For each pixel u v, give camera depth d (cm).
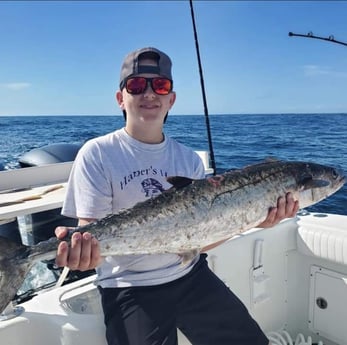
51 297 186
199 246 168
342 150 1405
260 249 252
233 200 172
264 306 259
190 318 178
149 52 177
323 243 249
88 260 145
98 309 190
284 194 183
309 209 659
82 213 170
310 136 2009
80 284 200
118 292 168
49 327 168
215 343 179
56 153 454
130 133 183
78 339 164
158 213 160
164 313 164
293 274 270
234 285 244
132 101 178
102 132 3020
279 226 263
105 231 153
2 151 1479
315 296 259
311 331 263
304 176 189
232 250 241
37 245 145
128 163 178
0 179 321
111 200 174
